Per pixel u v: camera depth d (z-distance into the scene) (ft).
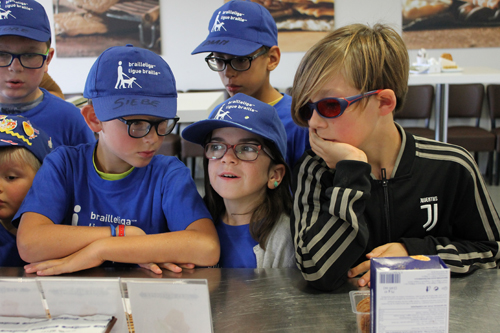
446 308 1.91
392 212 3.20
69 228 3.08
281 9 14.90
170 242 3.01
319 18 14.84
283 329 2.15
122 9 15.23
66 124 5.00
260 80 4.69
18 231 3.10
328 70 2.70
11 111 4.72
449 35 14.56
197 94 8.76
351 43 2.76
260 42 4.53
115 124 2.96
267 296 2.49
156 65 3.07
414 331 1.93
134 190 3.40
